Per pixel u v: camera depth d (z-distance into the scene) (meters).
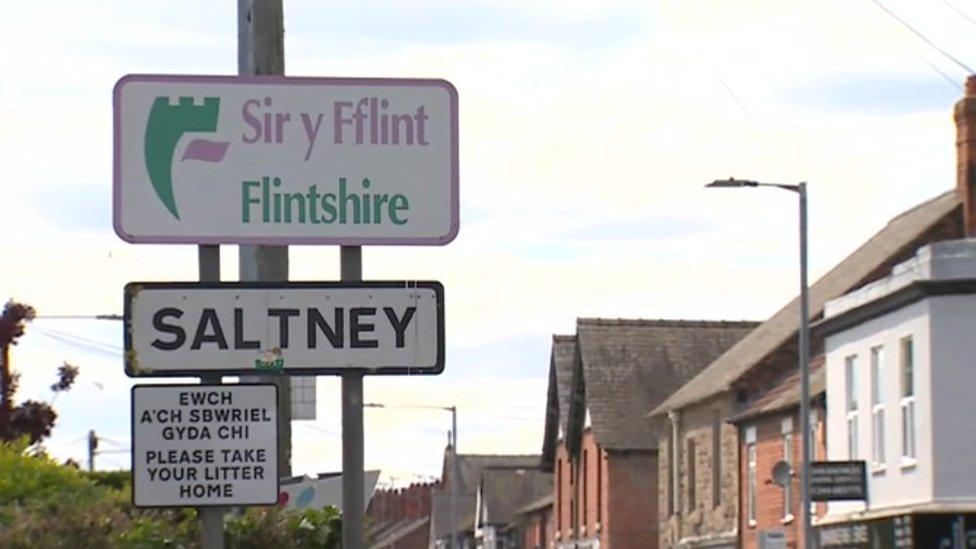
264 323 16.77
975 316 51.84
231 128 17.02
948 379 51.94
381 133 17.17
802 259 53.03
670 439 88.12
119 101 16.88
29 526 19.55
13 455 23.11
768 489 70.19
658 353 103.06
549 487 144.12
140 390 16.55
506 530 139.62
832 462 56.56
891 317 55.62
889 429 55.62
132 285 16.64
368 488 28.20
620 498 97.88
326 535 21.27
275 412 16.66
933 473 52.03
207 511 16.77
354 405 16.86
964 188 67.69
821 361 71.06
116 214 16.83
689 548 81.69
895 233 75.69
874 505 56.56
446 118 17.27
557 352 111.19
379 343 16.86
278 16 20.72
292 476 24.92
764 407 70.31
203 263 16.94
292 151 17.09
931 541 51.78
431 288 16.97
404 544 184.75
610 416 99.69
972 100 67.50
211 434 16.59
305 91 17.12
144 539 19.84
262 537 20.84
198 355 16.67
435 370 16.94
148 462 16.50
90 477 26.05
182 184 16.94
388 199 17.17
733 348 88.19
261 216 17.00
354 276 17.14
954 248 51.94
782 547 57.50
